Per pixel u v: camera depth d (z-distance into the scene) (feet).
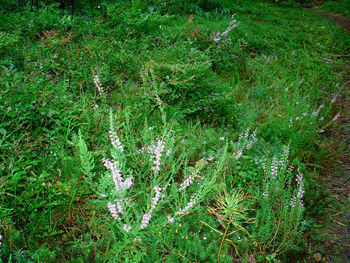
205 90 15.55
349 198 11.61
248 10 40.86
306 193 11.18
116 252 7.40
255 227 9.47
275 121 15.23
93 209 9.11
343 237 9.93
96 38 17.38
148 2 29.40
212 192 10.30
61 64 14.32
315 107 17.01
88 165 7.70
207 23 28.53
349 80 23.25
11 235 7.58
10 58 12.87
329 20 43.80
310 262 9.02
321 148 14.29
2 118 9.93
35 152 9.89
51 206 8.30
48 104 10.84
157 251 8.04
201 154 12.15
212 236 9.11
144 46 17.98
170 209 9.66
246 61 21.93
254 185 10.98
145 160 10.02
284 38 31.24
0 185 7.84
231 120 14.85
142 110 12.75
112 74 15.39
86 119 10.95
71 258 7.95
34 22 17.35
